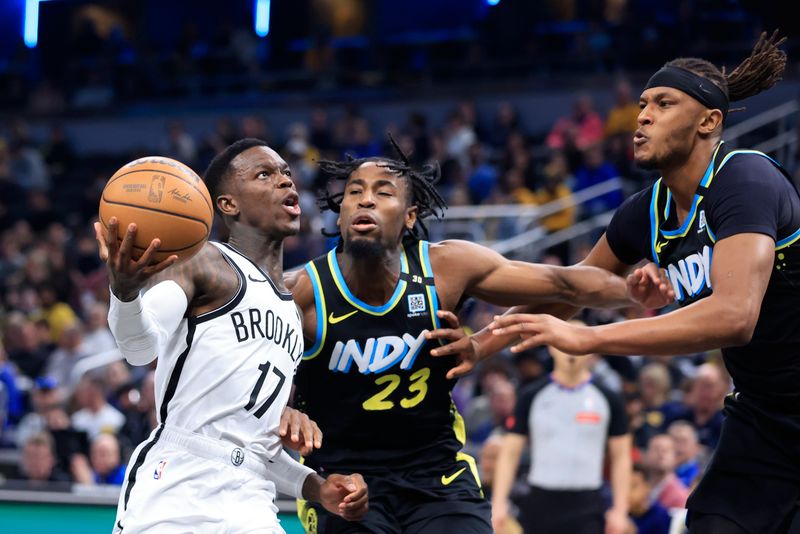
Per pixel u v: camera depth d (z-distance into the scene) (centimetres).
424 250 392
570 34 1633
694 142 349
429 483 387
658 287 351
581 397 608
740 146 1202
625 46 1502
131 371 942
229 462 330
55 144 1662
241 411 333
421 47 1762
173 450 329
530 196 1151
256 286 341
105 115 1773
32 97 1870
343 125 1448
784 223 339
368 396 382
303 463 392
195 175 315
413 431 386
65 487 627
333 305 379
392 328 379
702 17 1431
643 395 723
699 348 317
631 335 316
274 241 358
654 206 371
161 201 301
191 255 313
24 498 605
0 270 1333
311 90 1702
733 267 323
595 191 1091
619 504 589
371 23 2008
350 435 386
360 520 376
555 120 1488
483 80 1612
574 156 1220
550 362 790
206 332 331
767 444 351
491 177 1217
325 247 1088
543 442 609
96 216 1498
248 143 363
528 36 1633
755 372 353
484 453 664
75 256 1354
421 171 404
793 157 1080
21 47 2119
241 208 354
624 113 1231
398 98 1608
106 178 1535
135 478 330
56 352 1043
